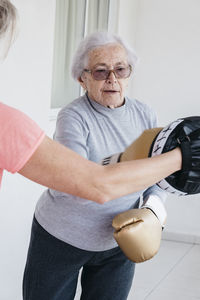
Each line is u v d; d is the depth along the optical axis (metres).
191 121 1.32
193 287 3.82
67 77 3.85
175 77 4.70
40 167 1.15
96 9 4.17
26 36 2.80
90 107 1.97
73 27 3.88
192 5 4.60
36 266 2.04
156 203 2.06
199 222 4.78
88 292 2.13
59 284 2.06
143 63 4.73
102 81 1.97
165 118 4.76
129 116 2.03
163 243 4.74
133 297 3.58
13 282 2.97
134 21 4.70
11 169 1.14
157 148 1.33
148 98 4.77
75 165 1.16
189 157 1.23
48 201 2.01
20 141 1.12
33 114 2.95
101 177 1.17
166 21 4.66
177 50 4.66
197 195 4.76
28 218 3.01
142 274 3.99
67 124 1.90
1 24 1.09
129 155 1.46
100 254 2.04
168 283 3.86
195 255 4.49
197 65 4.65
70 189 1.18
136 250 1.92
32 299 2.08
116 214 1.98
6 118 1.11
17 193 2.88
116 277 2.09
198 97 4.68
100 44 2.00
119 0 4.34
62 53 3.78
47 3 2.98
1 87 2.64
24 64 2.81
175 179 1.29
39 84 2.98
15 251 2.94
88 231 1.96
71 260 2.01
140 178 1.18
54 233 1.98
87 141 1.93
